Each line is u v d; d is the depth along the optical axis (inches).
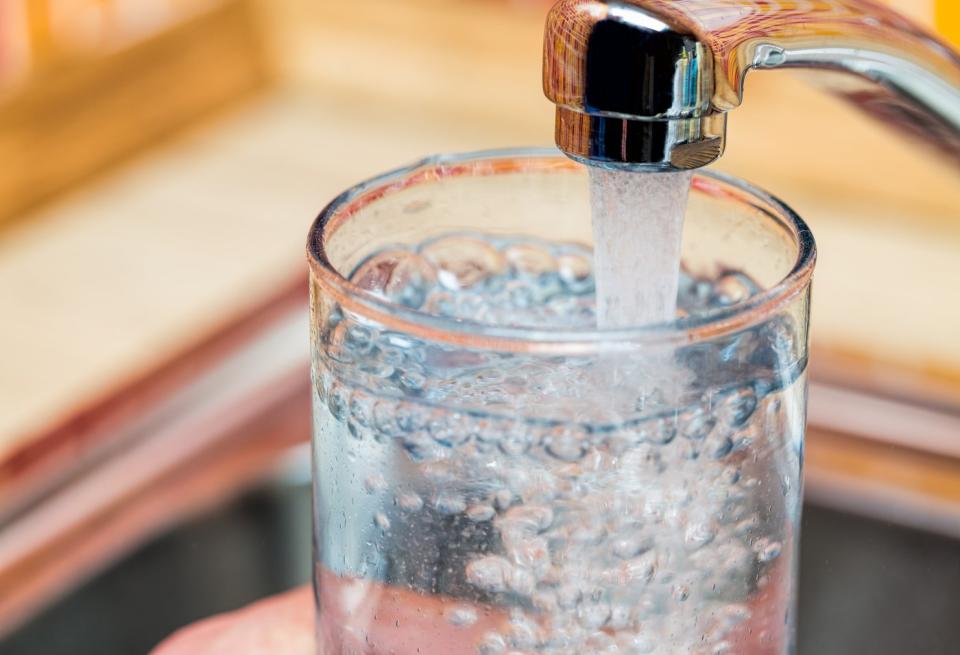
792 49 13.9
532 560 13.1
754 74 37.1
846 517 23.9
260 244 36.0
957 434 25.2
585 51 13.0
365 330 13.2
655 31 12.9
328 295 13.5
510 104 41.5
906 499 23.7
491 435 12.9
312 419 14.2
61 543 23.8
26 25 36.3
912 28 14.5
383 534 13.4
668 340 12.8
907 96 14.8
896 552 23.5
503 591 13.2
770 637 13.9
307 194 38.7
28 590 22.9
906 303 32.1
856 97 15.3
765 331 13.1
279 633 17.7
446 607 13.3
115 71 38.9
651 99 13.0
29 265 34.9
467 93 42.0
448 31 41.4
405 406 13.1
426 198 14.9
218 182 39.4
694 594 13.3
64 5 37.4
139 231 36.7
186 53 41.4
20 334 31.5
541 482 13.0
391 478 13.3
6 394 29.1
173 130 41.8
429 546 13.3
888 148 36.1
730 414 13.0
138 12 39.9
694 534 13.1
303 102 44.2
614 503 13.0
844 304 32.0
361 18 42.8
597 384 12.8
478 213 15.2
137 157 40.6
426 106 42.8
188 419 27.0
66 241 36.2
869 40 14.3
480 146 40.6
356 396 13.4
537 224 15.2
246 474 25.8
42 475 25.5
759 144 37.7
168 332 31.6
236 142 41.8
